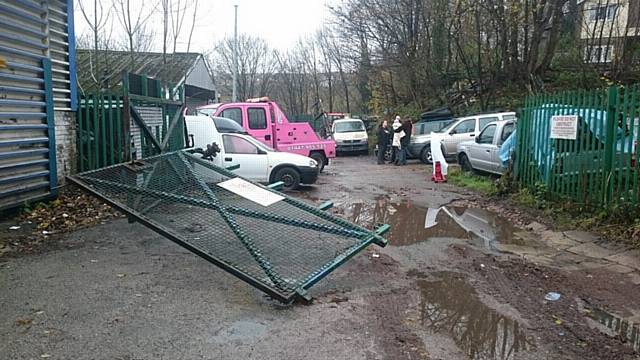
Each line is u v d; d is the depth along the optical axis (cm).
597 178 756
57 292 445
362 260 579
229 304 430
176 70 2172
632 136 689
